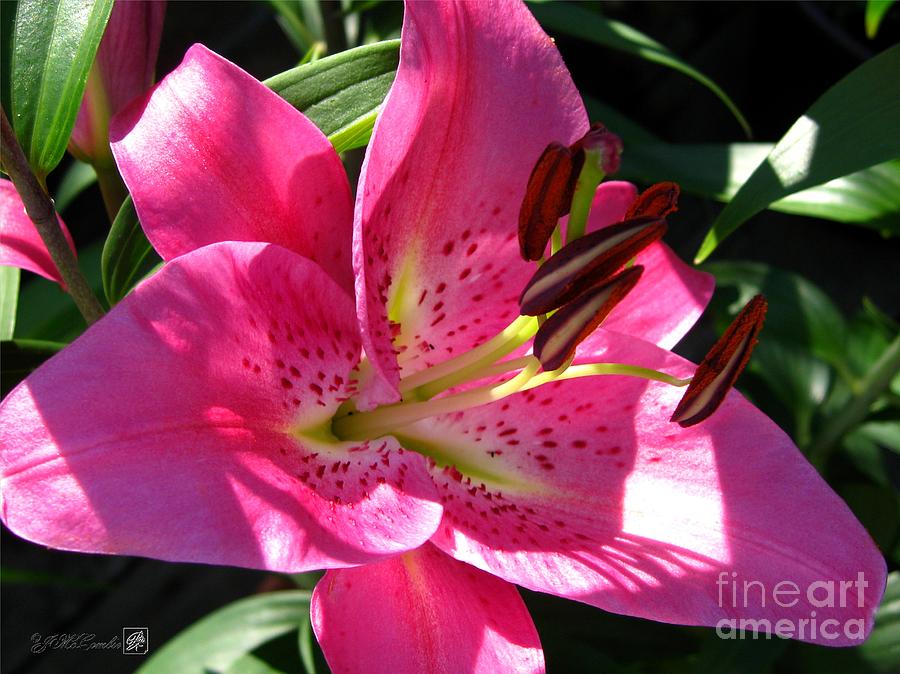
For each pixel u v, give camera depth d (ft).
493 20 0.66
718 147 1.06
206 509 0.55
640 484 0.72
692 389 0.65
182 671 1.07
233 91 0.63
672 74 1.79
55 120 0.65
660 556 0.69
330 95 0.72
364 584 0.64
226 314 0.59
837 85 0.76
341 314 0.66
